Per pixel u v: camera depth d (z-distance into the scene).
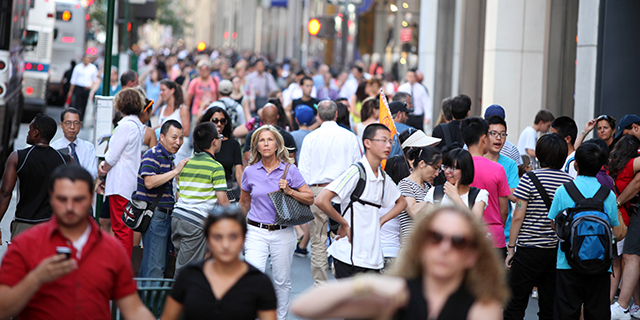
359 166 19.08
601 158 19.42
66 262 10.58
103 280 11.64
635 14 35.16
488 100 48.03
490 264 9.32
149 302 13.77
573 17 44.69
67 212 11.22
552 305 21.02
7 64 40.72
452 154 18.39
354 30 99.81
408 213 20.28
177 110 33.47
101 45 139.00
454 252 9.14
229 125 26.97
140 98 24.28
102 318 11.70
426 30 64.88
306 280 27.91
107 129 25.08
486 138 21.16
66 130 23.55
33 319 11.42
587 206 18.89
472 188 18.72
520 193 20.30
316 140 25.64
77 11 90.25
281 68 103.12
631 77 35.41
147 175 21.84
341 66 106.12
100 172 24.09
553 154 20.34
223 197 21.75
